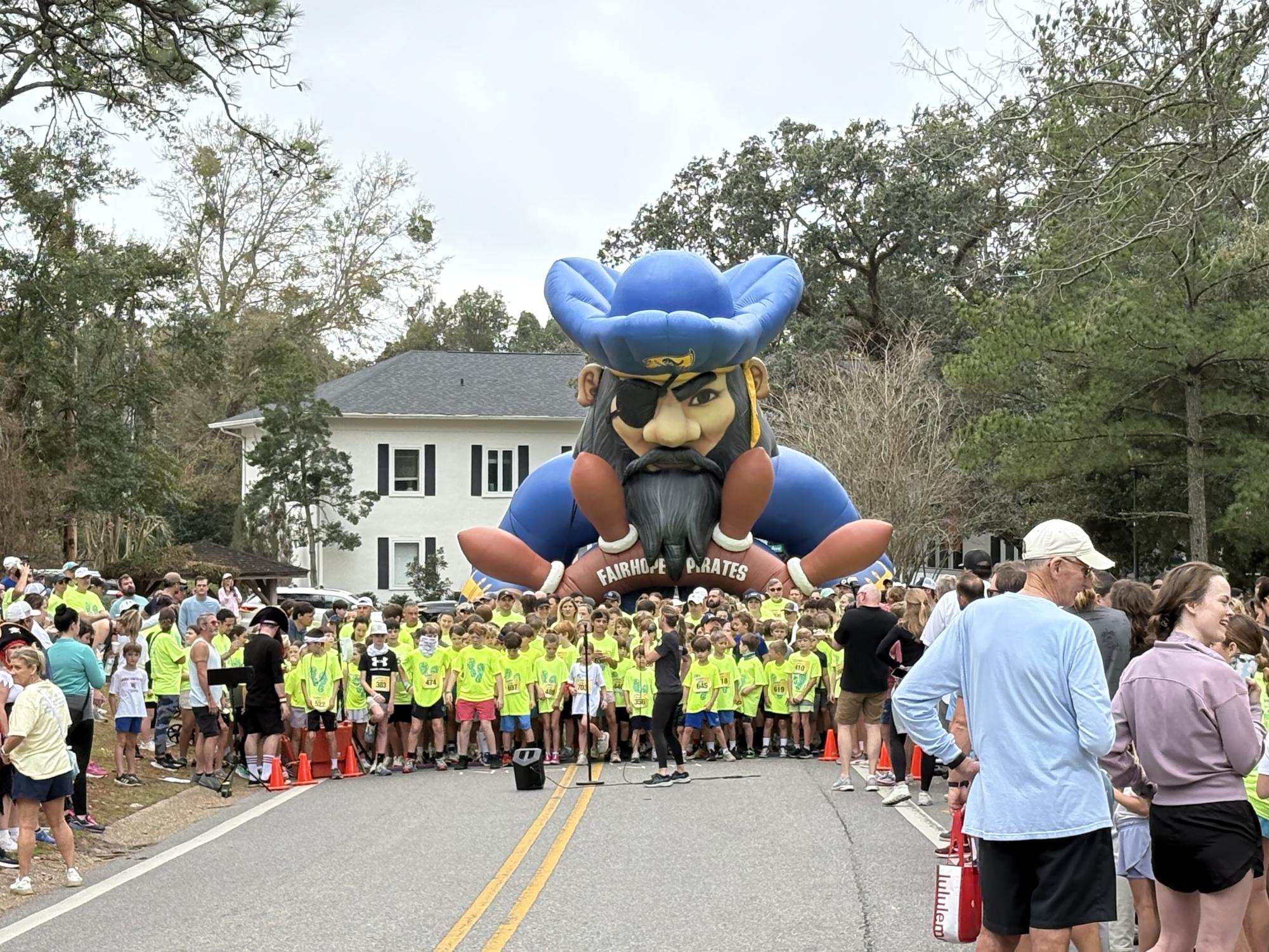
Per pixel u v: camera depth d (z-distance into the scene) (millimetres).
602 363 23125
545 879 9695
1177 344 27016
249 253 59594
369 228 62125
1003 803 5441
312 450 44625
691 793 13805
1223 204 14891
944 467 39719
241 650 16859
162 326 35500
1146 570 39094
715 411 22938
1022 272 28750
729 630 18062
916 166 16922
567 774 15750
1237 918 5996
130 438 34875
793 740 17016
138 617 15984
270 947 8016
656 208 52344
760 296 23797
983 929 5684
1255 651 7523
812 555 24266
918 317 48062
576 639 17500
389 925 8461
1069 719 5453
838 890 9031
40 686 10219
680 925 8227
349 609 24594
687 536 23281
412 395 49219
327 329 61719
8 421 30781
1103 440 29469
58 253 31906
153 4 21000
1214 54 14000
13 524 30562
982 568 11414
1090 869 5363
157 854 11492
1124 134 15039
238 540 48156
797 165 49750
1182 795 6043
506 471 49312
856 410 39625
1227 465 28906
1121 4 14609
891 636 12727
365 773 16656
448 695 16969
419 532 48438
